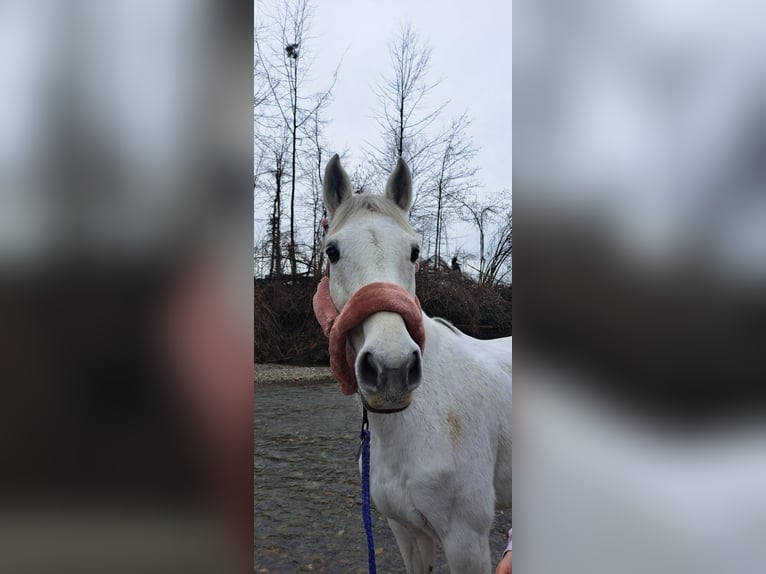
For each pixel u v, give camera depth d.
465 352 1.63
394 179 1.56
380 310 1.22
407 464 1.37
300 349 8.73
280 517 2.79
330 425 4.78
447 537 1.38
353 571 2.26
